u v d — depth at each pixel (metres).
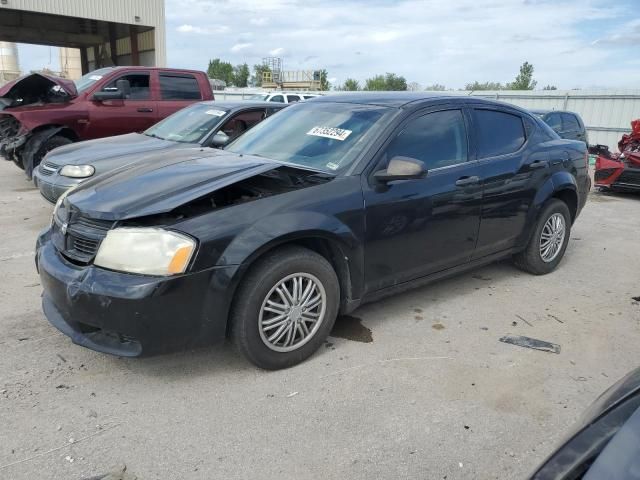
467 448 2.69
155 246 2.86
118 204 3.08
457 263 4.36
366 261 3.63
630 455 1.30
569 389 3.26
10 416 2.82
